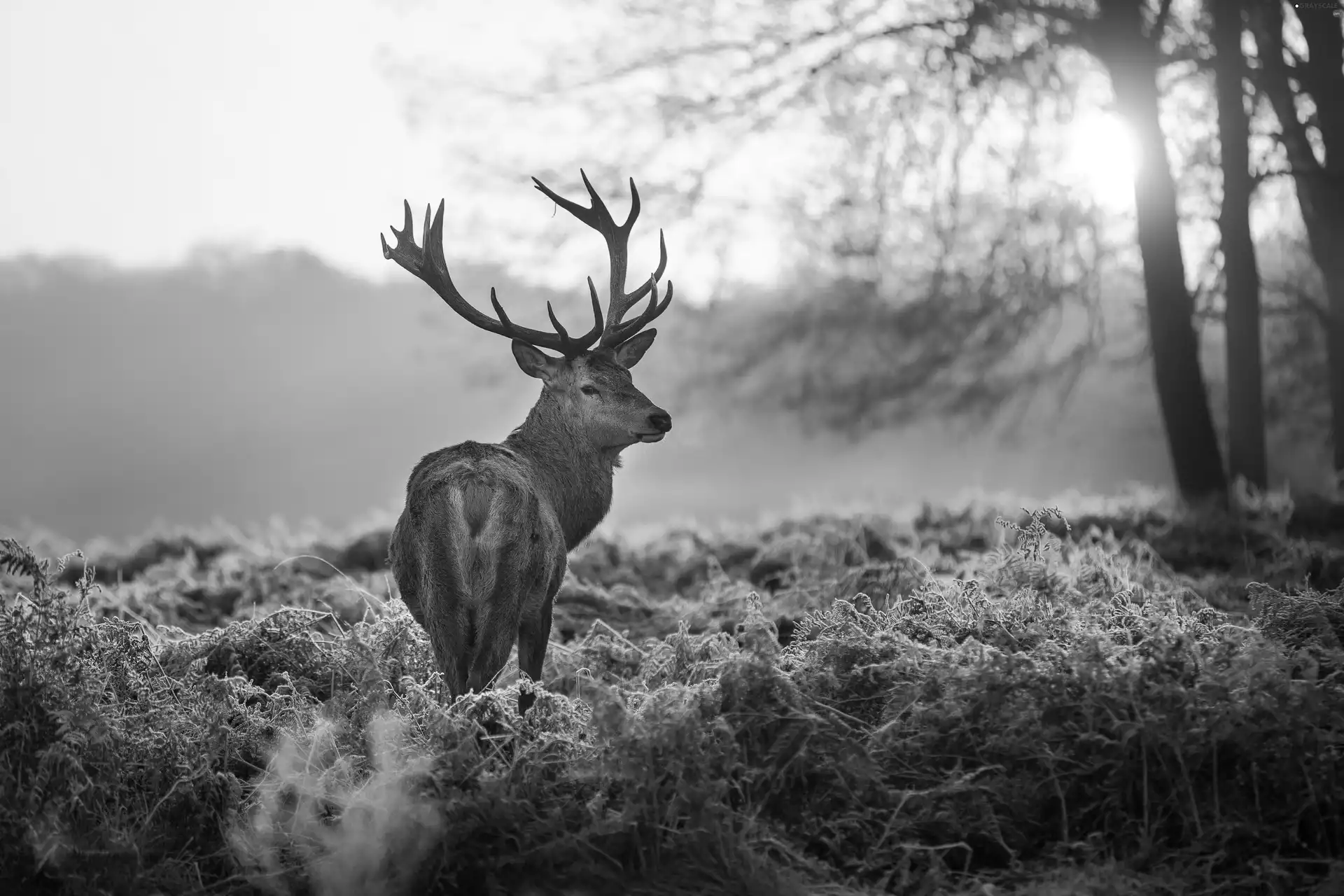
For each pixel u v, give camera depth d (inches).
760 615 422.6
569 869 343.6
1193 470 1169.4
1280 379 1504.7
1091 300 1443.2
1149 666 379.2
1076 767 370.0
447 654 447.2
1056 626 444.8
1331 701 373.7
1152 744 359.3
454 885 340.8
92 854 340.2
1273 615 450.9
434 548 452.1
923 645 429.7
